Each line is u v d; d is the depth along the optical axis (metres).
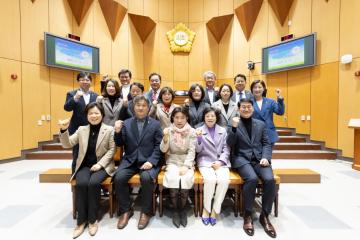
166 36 8.96
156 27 8.80
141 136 2.62
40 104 5.91
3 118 5.16
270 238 2.13
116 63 7.87
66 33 6.62
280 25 7.14
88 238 2.12
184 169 2.53
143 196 2.40
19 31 5.46
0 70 5.11
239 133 2.66
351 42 5.20
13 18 5.34
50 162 5.20
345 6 5.32
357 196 3.13
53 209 2.72
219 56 8.80
